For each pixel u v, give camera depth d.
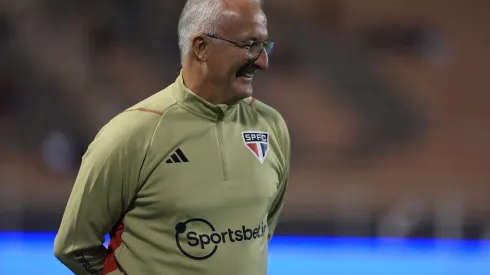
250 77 7.39
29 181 47.25
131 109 7.48
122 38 56.06
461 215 38.78
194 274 7.22
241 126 7.67
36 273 26.61
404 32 59.56
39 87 53.16
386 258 32.78
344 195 46.25
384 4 60.75
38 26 55.69
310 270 29.27
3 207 37.53
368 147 53.69
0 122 51.75
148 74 54.84
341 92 56.78
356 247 36.38
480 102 56.62
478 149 53.97
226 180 7.34
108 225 7.62
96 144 7.43
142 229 7.40
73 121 51.66
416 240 38.09
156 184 7.22
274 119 8.19
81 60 54.84
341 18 60.38
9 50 54.50
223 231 7.29
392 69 57.97
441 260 32.25
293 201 44.00
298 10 60.44
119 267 7.65
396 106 56.22
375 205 43.25
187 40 7.41
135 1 56.66
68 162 49.53
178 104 7.39
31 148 50.50
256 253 7.51
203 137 7.36
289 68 57.75
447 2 60.53
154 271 7.32
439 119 55.72
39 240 36.28
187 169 7.24
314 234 38.50
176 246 7.23
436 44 58.97
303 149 53.28
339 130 54.75
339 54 58.34
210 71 7.25
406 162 52.69
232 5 7.11
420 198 45.25
